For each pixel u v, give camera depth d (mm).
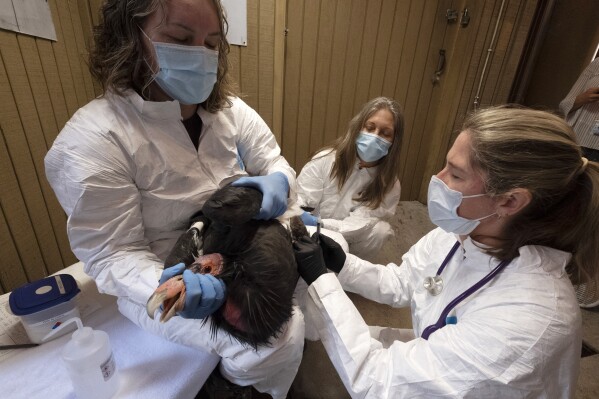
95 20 1550
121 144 760
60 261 1339
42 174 1202
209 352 788
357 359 685
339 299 763
